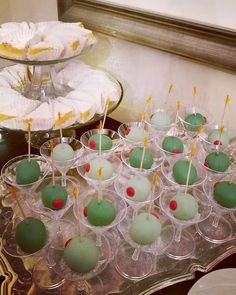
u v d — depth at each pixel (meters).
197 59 0.43
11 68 0.53
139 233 0.33
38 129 0.43
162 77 0.49
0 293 0.31
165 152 0.42
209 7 0.41
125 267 0.34
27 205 0.38
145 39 0.46
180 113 0.50
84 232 0.36
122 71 0.53
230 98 0.45
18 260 0.34
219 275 0.31
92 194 0.38
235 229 0.39
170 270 0.34
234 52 0.40
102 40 0.53
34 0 0.59
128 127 0.45
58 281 0.32
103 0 0.49
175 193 0.39
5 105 0.43
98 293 0.32
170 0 0.43
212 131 0.45
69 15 0.53
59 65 0.52
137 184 0.36
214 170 0.40
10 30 0.45
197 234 0.38
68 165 0.41
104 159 0.40
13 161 0.41
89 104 0.45
